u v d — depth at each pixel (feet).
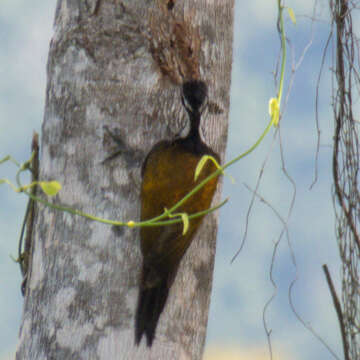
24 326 34.01
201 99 33.58
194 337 33.68
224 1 35.06
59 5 35.04
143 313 32.42
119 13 33.47
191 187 32.83
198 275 34.01
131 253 32.83
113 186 33.04
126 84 33.24
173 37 33.65
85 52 33.55
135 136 33.17
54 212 33.50
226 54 35.14
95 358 32.32
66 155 33.53
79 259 32.89
